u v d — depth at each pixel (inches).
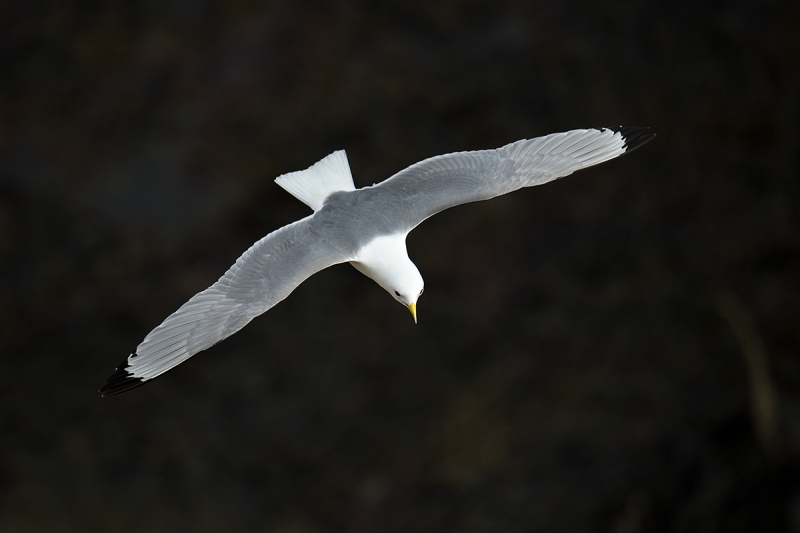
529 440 548.1
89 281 612.1
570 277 610.9
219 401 573.0
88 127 662.5
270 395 574.9
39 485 542.6
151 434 562.3
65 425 566.9
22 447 557.9
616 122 657.0
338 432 561.9
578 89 663.8
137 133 660.7
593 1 693.9
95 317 601.0
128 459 554.9
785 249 641.6
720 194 650.2
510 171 308.5
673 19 697.6
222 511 535.8
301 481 548.1
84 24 690.8
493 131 649.0
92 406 572.4
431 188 303.9
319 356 585.9
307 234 290.7
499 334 589.3
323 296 605.6
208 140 653.3
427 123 652.1
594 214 629.6
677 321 601.6
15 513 529.3
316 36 679.1
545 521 519.2
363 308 602.2
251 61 673.6
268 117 655.8
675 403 565.6
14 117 667.4
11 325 597.0
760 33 704.4
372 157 641.6
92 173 647.8
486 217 622.5
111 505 535.8
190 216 629.0
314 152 645.3
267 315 598.9
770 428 575.8
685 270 621.0
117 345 593.3
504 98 658.2
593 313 598.9
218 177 642.2
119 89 672.4
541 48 674.2
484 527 520.1
